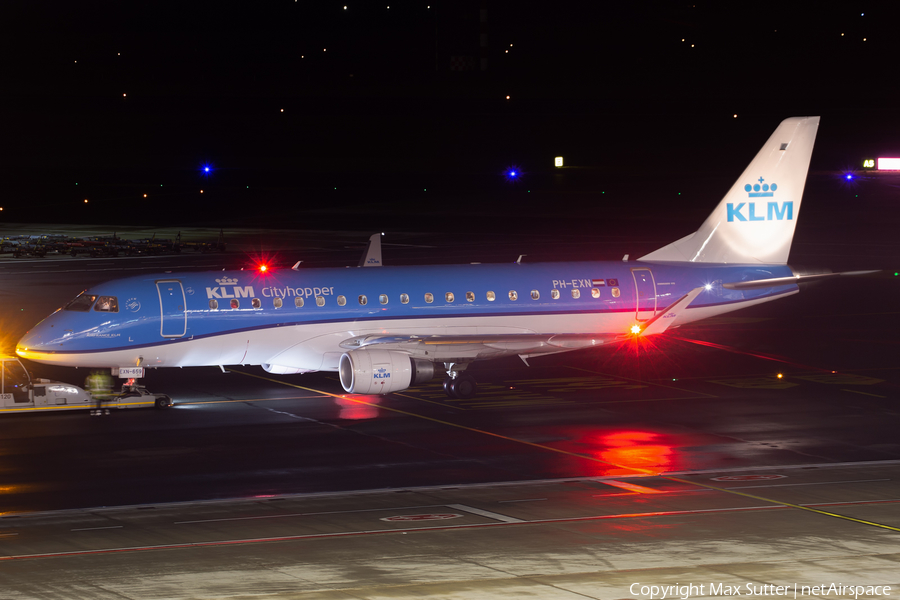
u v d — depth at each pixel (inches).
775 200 6604.3
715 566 2920.8
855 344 7637.8
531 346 5723.4
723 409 5502.0
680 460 4404.5
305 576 2824.8
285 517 3489.2
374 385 5354.3
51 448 4589.1
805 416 5315.0
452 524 3390.7
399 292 5910.4
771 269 6624.0
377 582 2770.7
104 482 3996.1
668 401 5723.4
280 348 5708.7
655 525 3378.4
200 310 5531.5
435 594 2667.3
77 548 3110.2
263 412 5403.5
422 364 5492.1
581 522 3412.9
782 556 3019.2
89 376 5935.0
